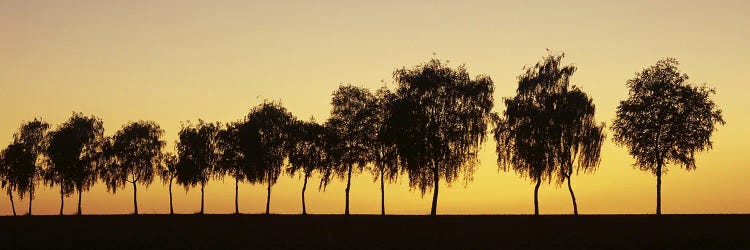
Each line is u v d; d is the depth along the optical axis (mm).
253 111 102000
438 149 78812
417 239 60219
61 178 110500
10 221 87312
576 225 71750
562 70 85500
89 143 110812
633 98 80812
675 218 77312
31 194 111438
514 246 54719
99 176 109500
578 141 84062
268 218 88750
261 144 99812
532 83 85125
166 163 109125
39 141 113312
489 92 81938
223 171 104312
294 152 97312
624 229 66188
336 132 92625
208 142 106375
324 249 53531
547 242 57000
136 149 109188
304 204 97000
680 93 78500
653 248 53281
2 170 110438
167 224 80875
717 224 69688
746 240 56000
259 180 100688
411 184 80562
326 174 93250
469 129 80125
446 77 81312
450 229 69688
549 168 83688
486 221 78312
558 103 83812
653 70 80500
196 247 55000
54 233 67875
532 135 83562
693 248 53094
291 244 56719
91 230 71875
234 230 71625
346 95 93312
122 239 61031
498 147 85062
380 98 89000
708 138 78125
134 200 108688
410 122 78688
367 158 91562
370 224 77438
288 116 101500
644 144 79250
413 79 81125
